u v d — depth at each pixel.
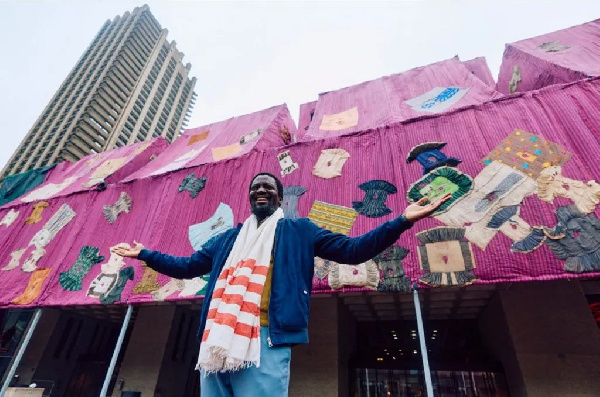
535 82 6.23
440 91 6.62
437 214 3.96
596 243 3.08
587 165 3.64
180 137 10.02
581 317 5.45
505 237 3.50
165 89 63.59
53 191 9.27
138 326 9.40
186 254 5.41
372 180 4.84
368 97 7.85
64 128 44.06
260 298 1.45
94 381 11.15
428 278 3.55
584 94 4.26
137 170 9.29
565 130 4.05
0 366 10.11
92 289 5.63
